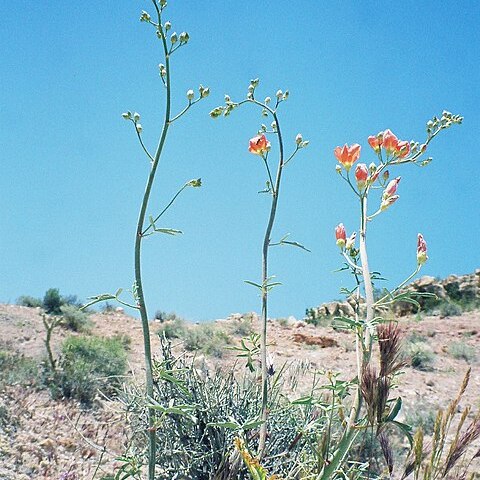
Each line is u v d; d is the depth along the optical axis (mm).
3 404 7695
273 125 4348
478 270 25641
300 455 4309
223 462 4496
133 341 14672
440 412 3139
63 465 6500
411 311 23062
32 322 14305
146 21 3713
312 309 21516
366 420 3332
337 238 3600
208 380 5227
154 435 3611
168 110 3648
